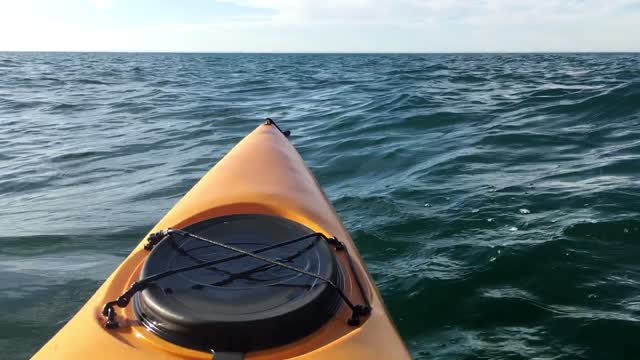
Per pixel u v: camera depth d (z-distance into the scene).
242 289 1.43
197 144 8.43
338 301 1.54
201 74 29.80
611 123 8.25
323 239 1.73
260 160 2.97
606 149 6.55
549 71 24.19
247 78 25.67
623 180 5.11
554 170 5.67
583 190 4.84
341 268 1.70
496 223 4.16
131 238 4.29
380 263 3.62
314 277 1.48
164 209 5.05
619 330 2.71
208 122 10.83
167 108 13.36
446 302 3.06
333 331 1.46
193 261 1.57
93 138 9.21
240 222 1.77
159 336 1.36
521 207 4.49
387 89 16.41
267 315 1.33
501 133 7.83
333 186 5.71
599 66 30.58
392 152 7.05
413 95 13.16
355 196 5.15
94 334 1.42
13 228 4.53
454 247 3.76
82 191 5.75
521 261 3.46
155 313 1.37
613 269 3.34
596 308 2.93
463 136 7.84
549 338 2.69
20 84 21.53
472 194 4.93
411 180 5.62
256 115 11.81
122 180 6.21
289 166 2.95
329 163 6.77
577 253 3.54
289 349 1.35
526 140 7.31
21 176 6.46
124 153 7.83
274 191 2.40
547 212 4.33
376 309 1.60
